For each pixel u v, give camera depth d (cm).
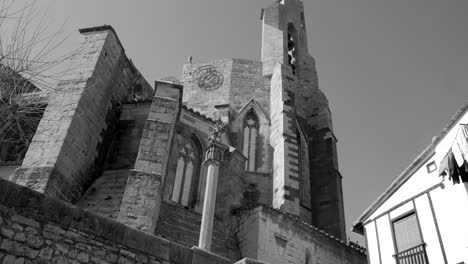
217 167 1580
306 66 4356
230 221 2219
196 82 3775
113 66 2417
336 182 3397
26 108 1166
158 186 1838
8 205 916
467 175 1492
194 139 2619
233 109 3538
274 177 2952
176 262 1095
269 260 1975
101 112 2262
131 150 2336
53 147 1875
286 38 4119
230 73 3778
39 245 923
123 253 1027
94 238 1002
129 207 1759
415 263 1636
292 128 3123
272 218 2108
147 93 2939
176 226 2070
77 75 2166
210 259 1148
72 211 995
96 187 2089
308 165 3494
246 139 3378
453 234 1543
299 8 4831
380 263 1797
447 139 1653
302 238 2172
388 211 1850
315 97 4012
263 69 3819
